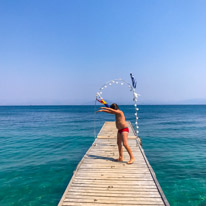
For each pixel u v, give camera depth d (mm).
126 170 5918
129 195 4496
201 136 17891
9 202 6023
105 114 58719
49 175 8219
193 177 8039
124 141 6285
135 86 8836
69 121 34375
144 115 50250
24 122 32781
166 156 11297
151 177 5418
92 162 6684
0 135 18672
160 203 4172
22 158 10828
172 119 37094
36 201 6090
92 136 18062
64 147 13680
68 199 4379
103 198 4391
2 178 7871
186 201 6113
